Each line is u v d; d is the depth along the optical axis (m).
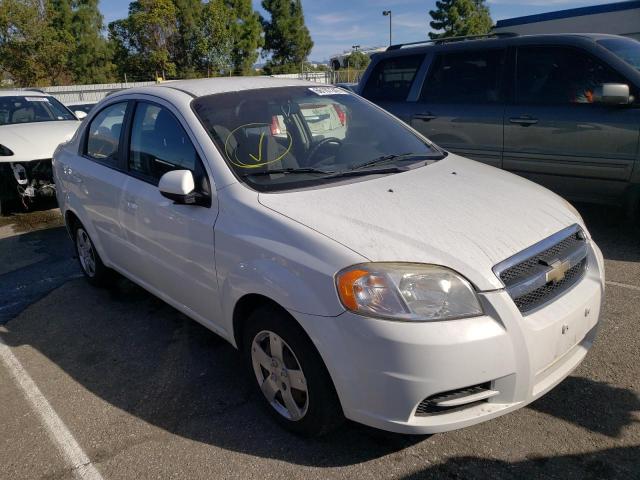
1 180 7.21
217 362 3.51
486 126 5.66
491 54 5.71
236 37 45.22
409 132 3.88
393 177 3.09
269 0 54.75
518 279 2.40
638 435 2.62
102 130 4.24
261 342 2.77
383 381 2.23
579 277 2.75
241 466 2.57
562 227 2.75
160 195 3.35
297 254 2.45
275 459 2.60
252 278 2.61
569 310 2.52
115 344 3.82
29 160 7.16
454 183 3.05
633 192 4.93
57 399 3.22
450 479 2.42
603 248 5.05
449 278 2.27
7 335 4.08
